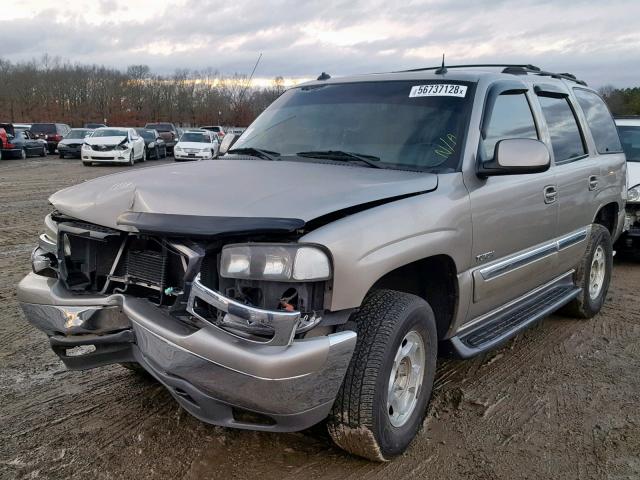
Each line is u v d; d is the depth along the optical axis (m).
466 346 3.54
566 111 4.91
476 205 3.41
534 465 3.07
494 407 3.69
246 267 2.46
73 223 3.08
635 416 3.63
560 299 4.70
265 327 2.41
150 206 2.74
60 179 17.77
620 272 7.60
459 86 3.78
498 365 4.37
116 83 82.75
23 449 3.07
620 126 9.24
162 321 2.62
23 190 14.74
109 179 3.28
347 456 3.08
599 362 4.49
